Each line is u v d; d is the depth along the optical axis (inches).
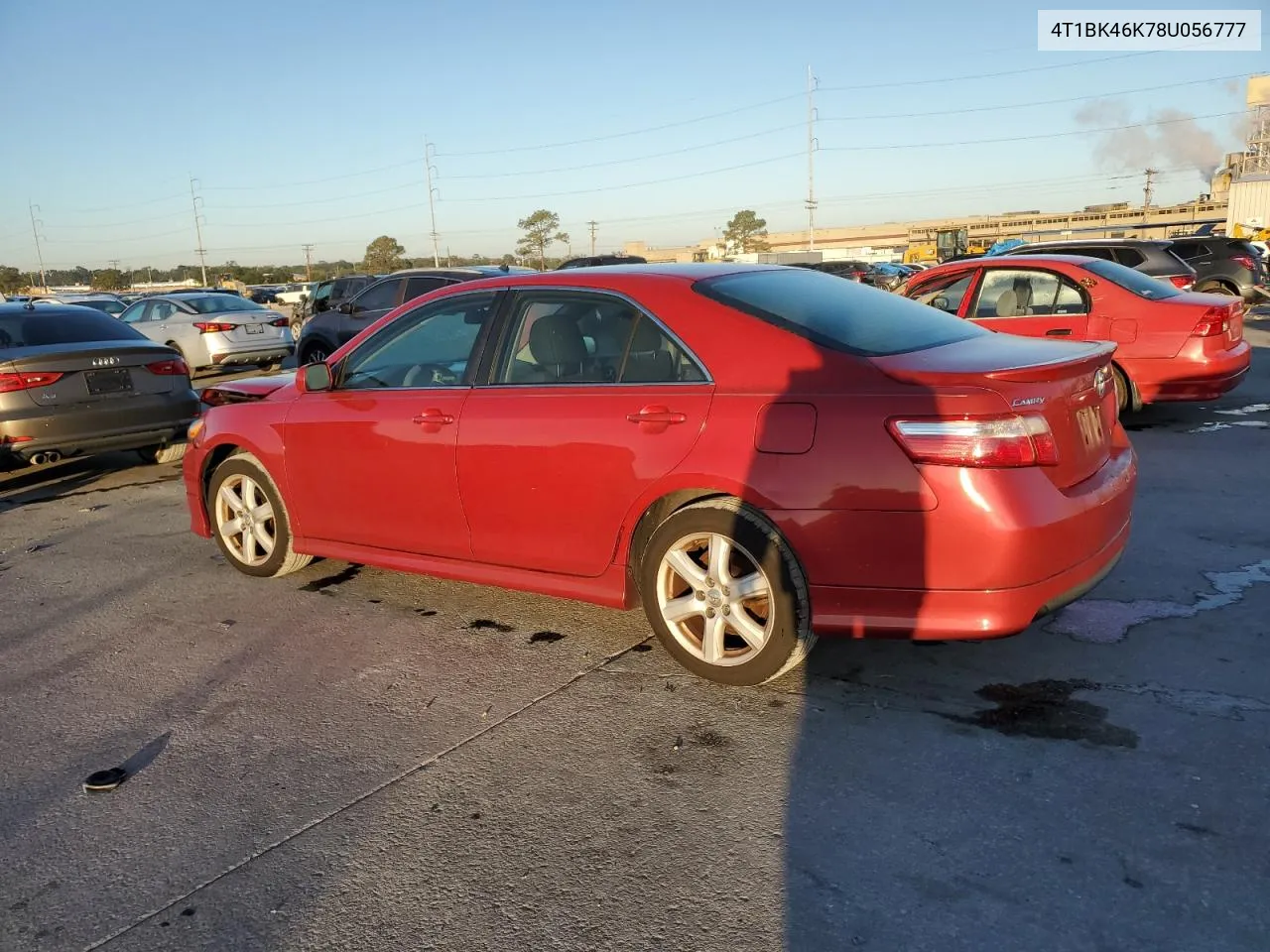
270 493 194.7
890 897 94.3
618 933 91.2
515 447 152.1
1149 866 96.7
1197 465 265.7
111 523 264.8
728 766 120.7
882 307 155.7
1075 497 126.8
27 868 105.9
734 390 134.6
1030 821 105.4
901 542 123.0
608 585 149.1
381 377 178.4
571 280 156.7
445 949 90.2
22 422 285.9
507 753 126.6
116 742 134.5
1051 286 327.0
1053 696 134.2
